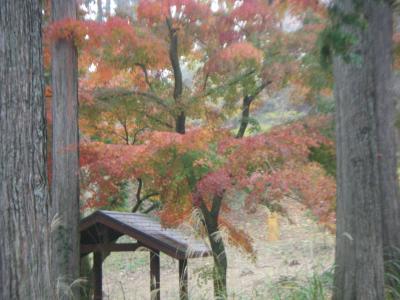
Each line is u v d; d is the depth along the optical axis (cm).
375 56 752
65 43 982
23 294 466
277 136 875
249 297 743
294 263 980
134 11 1163
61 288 824
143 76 1164
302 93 1072
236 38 1062
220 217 1048
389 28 762
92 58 1059
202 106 1098
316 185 837
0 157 473
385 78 761
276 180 830
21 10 489
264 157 860
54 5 1003
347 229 641
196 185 906
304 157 873
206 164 880
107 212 977
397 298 658
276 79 1003
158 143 852
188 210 951
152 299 817
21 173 475
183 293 778
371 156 641
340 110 662
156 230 974
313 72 958
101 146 975
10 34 484
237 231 1078
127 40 963
